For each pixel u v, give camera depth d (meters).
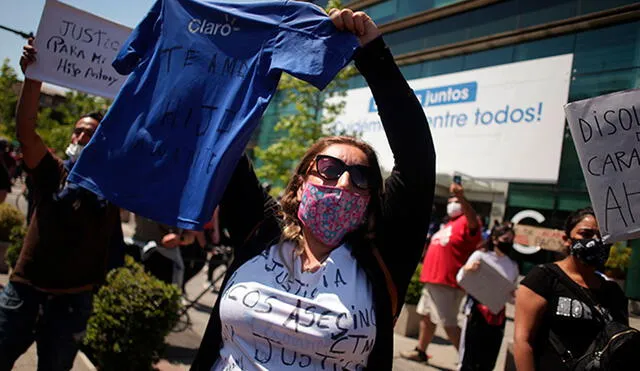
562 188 14.64
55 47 2.94
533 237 13.45
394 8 20.25
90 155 1.81
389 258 1.66
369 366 1.53
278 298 1.51
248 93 1.71
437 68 18.70
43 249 2.80
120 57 1.92
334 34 1.64
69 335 2.90
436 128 17.92
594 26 14.05
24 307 2.77
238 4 1.83
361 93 20.84
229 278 1.67
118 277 3.65
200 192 1.67
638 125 2.18
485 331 4.44
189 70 1.82
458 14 17.98
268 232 1.76
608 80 13.66
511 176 15.40
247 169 1.92
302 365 1.46
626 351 2.03
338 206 1.65
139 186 1.76
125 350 3.43
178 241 4.73
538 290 2.42
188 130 1.77
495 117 16.02
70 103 30.17
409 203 1.63
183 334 5.57
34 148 2.77
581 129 2.27
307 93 17.38
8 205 7.08
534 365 2.35
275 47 1.72
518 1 16.08
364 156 1.74
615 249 11.45
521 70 15.41
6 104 33.78
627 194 2.17
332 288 1.52
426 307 5.59
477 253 4.62
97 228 2.96
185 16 1.88
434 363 5.72
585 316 2.31
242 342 1.52
